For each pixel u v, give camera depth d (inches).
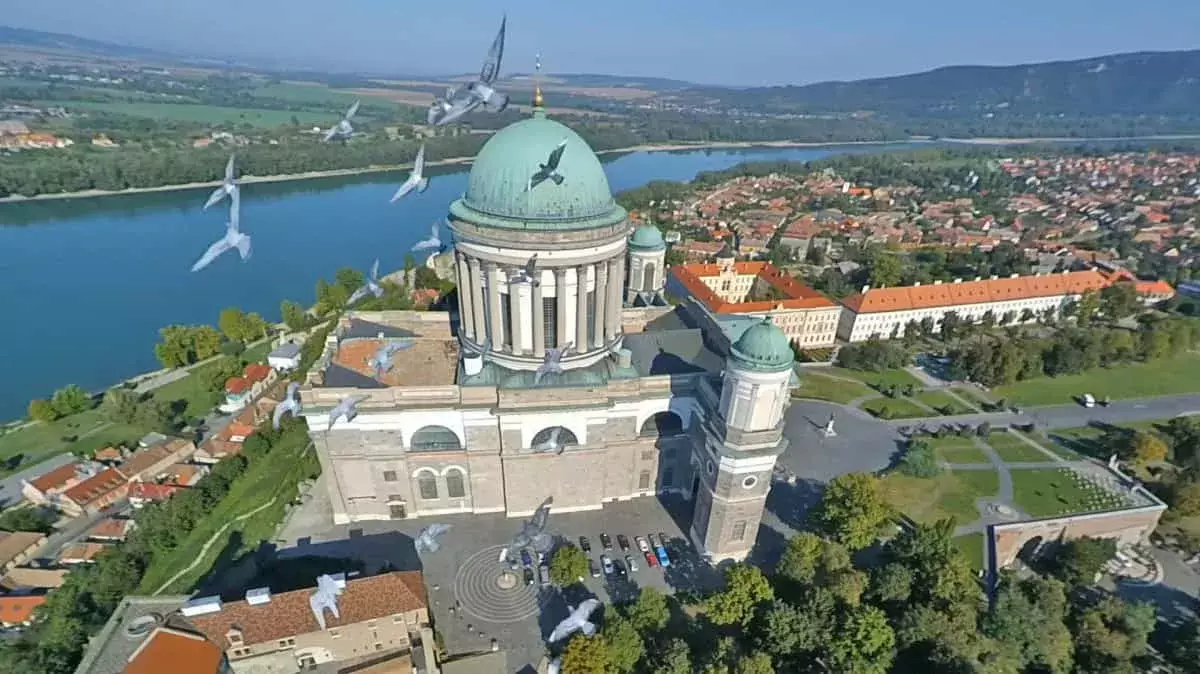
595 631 2812.5
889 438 4672.7
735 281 7642.7
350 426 3230.8
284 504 3597.4
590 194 3193.9
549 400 3275.1
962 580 3009.4
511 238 3085.6
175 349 5969.5
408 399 3213.6
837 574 3002.0
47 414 5103.3
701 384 3408.0
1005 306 7066.9
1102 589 3540.8
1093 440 4736.7
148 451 4532.5
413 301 6225.4
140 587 3262.8
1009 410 5132.9
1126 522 3848.4
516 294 3280.0
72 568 3506.4
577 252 3174.2
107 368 6117.1
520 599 3112.7
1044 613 2989.7
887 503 3661.4
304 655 2662.4
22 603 3272.6
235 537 3430.1
